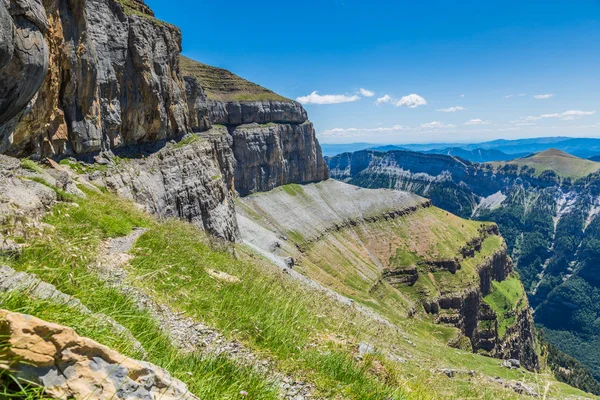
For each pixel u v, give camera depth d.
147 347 6.97
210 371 6.93
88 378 4.01
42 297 5.83
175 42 70.56
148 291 10.37
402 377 11.00
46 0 34.66
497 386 15.99
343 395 8.48
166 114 63.53
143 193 49.25
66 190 24.11
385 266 189.38
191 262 16.31
